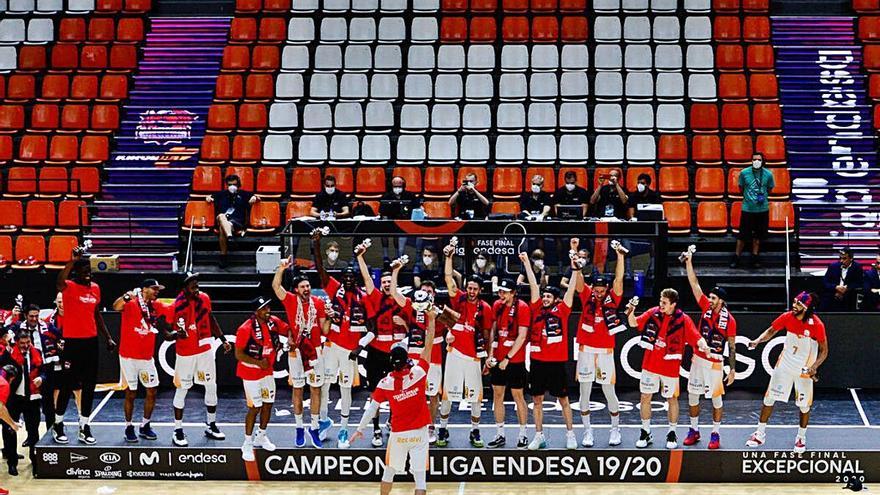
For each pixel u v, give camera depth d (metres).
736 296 18.86
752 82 22.25
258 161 21.59
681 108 21.97
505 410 16.56
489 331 14.55
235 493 14.20
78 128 22.30
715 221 20.28
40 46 23.44
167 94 22.62
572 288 14.35
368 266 17.23
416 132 21.92
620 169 20.91
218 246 20.30
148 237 20.25
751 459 14.47
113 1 24.20
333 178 19.67
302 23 23.64
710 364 14.49
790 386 14.41
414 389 13.18
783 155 21.25
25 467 15.08
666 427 15.55
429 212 20.34
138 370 14.80
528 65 23.00
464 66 23.05
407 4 23.86
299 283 14.55
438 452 14.52
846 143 21.38
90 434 14.88
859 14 23.42
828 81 22.36
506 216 18.22
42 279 19.58
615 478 14.52
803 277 18.48
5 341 14.70
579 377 14.58
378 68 23.00
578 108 22.09
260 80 22.61
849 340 17.19
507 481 14.54
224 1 24.33
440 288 17.16
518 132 21.89
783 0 23.86
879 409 16.44
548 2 23.70
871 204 19.67
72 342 14.72
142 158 21.75
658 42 23.28
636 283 17.11
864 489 14.18
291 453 14.57
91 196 21.09
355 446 14.64
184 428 15.52
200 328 14.73
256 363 14.30
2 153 21.92
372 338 14.82
